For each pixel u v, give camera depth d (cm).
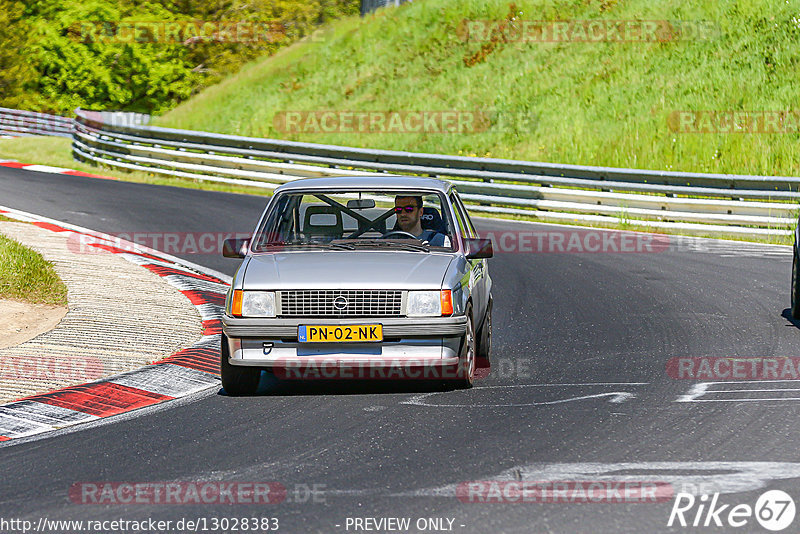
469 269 3014
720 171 8950
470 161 8262
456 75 11788
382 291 2739
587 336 3700
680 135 9550
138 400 2816
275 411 2655
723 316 4044
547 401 2697
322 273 2795
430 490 1942
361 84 12250
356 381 3027
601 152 9688
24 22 18388
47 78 17112
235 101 12850
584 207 7544
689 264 5566
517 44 11944
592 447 2234
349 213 3169
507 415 2545
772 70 10181
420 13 13150
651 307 4275
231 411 2666
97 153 10588
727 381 2920
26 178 9175
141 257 5538
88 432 2477
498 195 7994
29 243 5562
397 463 2138
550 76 11175
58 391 2872
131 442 2370
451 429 2417
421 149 10662
